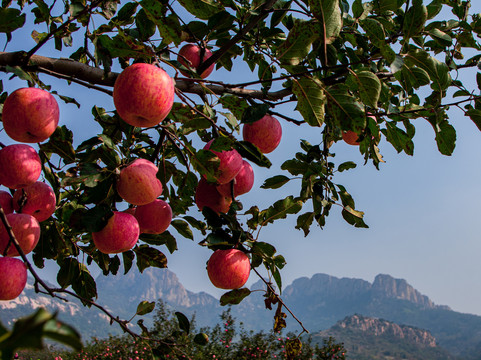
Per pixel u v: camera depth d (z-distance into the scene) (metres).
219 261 2.53
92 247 3.29
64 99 2.66
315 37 2.30
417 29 2.43
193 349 15.19
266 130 2.91
